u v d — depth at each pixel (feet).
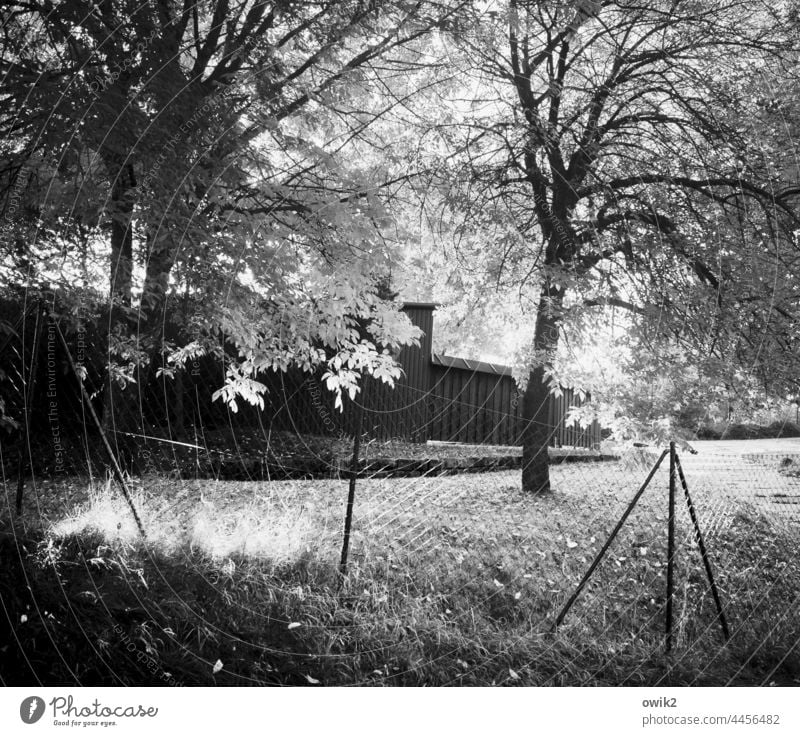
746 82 27.68
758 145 26.86
